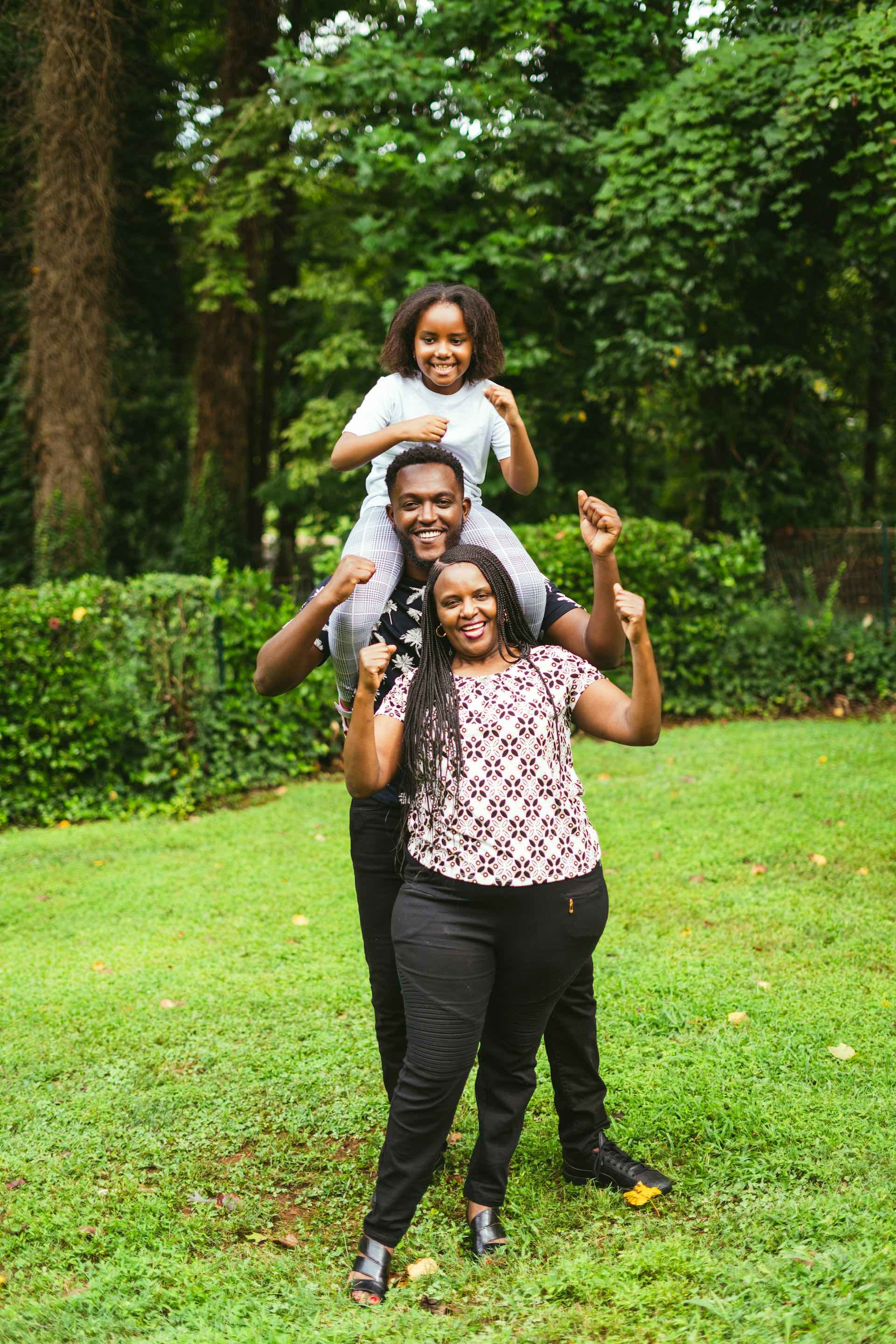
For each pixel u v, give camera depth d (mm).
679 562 9664
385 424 3061
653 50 11555
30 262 14531
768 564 10617
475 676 2729
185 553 16219
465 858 2551
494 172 11109
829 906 5121
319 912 5547
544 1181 3125
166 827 7410
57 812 7898
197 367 16625
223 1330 2504
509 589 2748
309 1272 2777
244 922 5449
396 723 2689
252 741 8305
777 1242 2715
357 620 2854
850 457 14656
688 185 10336
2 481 15852
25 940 5363
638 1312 2469
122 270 15562
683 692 9875
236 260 15164
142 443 17797
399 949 2631
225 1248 2916
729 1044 3803
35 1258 2857
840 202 10398
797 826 6293
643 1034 3955
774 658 9812
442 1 11273
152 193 15797
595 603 2797
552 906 2576
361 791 2623
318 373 14312
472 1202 2857
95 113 12234
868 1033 3818
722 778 7410
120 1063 3979
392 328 3070
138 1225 2975
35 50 12320
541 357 11312
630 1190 2977
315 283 14234
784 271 11227
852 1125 3223
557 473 13156
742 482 11922
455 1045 2582
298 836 7020
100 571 13008
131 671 7941
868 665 9680
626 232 10570
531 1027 2729
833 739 8359
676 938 4848
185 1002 4477
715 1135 3217
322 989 4543
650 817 6715
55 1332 2533
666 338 10758
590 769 8047
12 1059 4020
